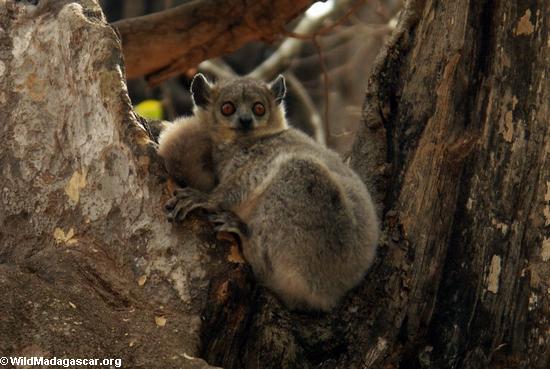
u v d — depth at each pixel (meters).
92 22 11.44
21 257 11.46
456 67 11.31
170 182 10.90
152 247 10.66
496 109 11.05
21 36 12.14
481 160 11.07
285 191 10.85
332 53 25.97
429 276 11.13
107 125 11.05
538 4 10.96
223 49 16.78
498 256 10.94
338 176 11.42
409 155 11.73
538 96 10.95
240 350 10.68
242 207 11.14
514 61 11.03
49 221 11.45
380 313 11.18
